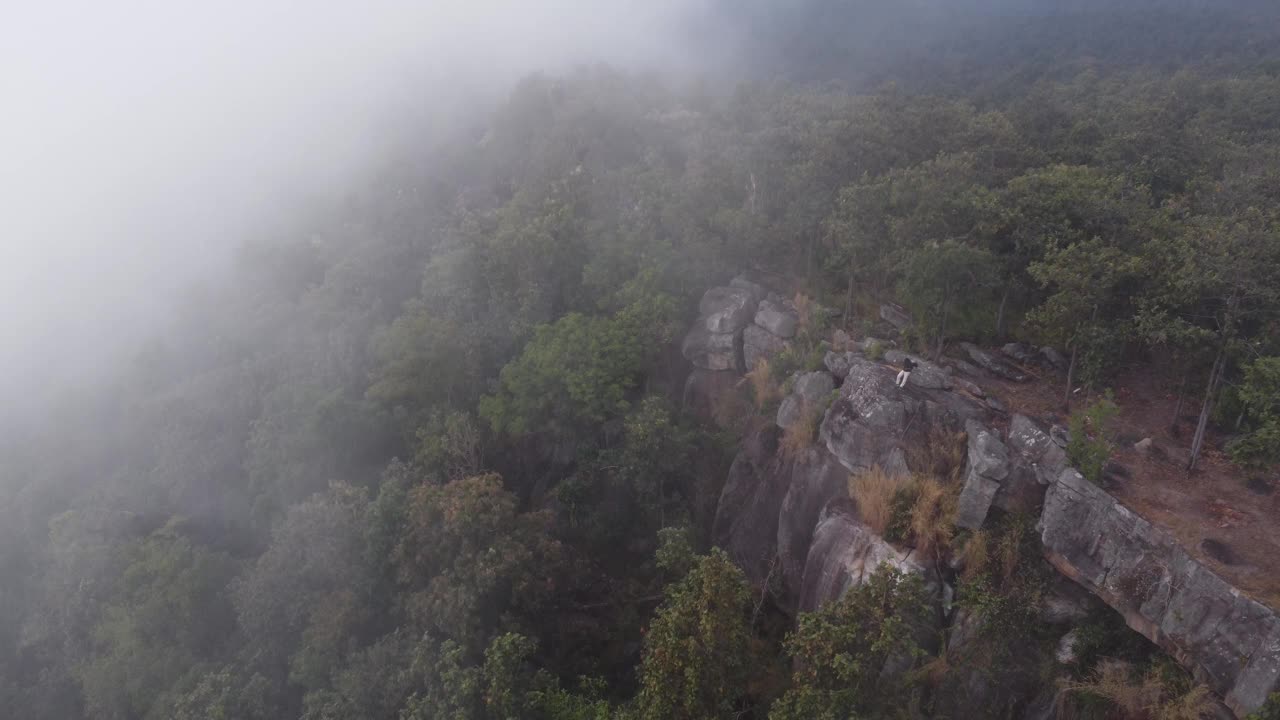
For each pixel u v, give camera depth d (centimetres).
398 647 3684
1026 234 4066
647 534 4916
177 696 4031
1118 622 2842
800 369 4497
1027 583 3005
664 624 3078
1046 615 2950
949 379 3806
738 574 3073
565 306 6091
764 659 3478
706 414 5144
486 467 5466
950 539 3200
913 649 2606
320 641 3903
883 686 2744
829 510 3684
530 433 5369
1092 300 3441
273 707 3869
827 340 4591
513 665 3234
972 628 2992
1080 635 2847
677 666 2877
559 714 3281
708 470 4856
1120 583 2780
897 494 3406
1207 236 3341
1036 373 3972
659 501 4841
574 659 4081
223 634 4809
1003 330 4306
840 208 4925
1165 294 3316
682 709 2873
